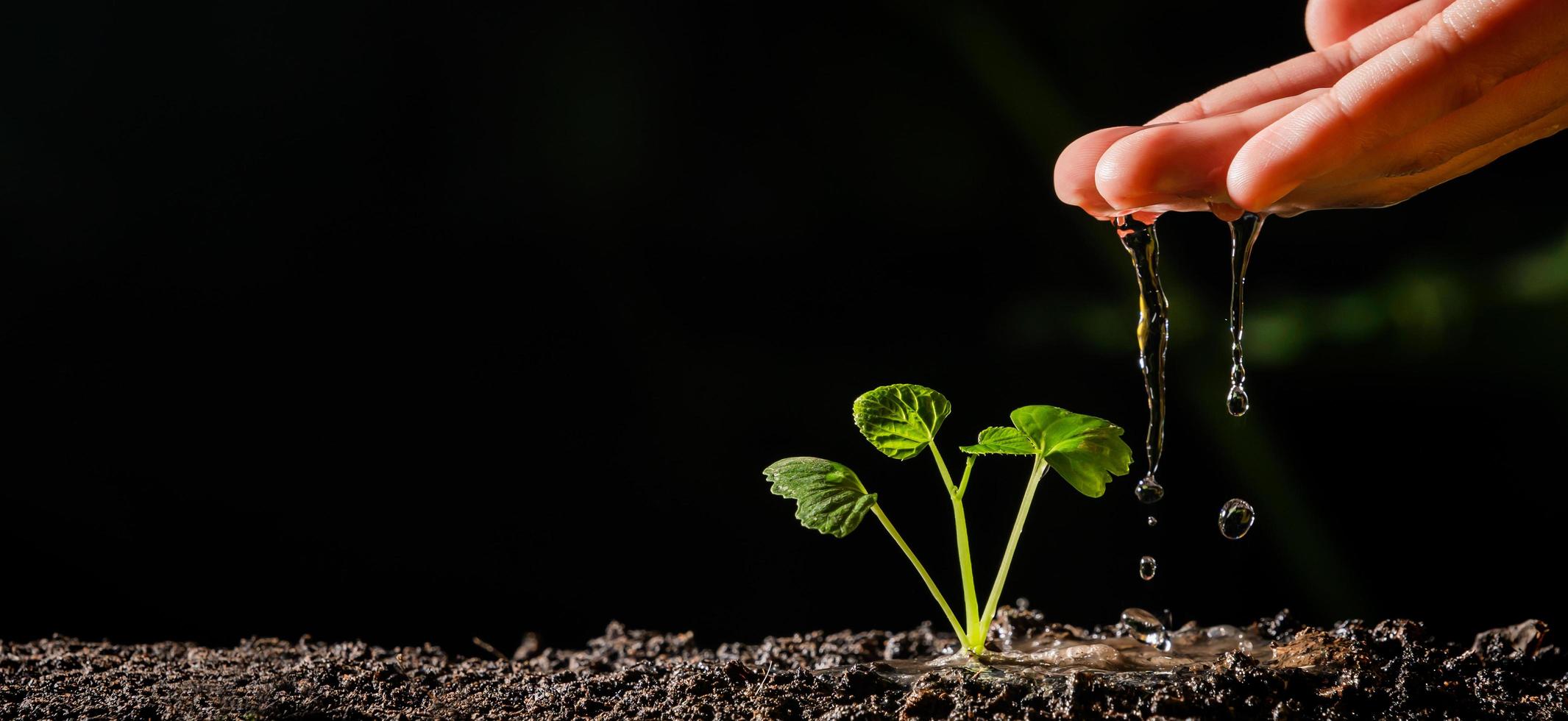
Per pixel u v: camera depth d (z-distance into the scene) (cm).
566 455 170
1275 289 161
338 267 170
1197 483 151
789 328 180
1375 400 147
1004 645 77
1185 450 153
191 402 159
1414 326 140
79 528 146
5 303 152
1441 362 141
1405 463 146
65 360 154
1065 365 164
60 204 158
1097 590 147
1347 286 158
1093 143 71
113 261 160
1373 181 71
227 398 161
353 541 157
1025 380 165
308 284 169
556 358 175
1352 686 70
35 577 141
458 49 175
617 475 170
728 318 180
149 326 159
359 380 167
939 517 157
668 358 177
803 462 74
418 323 172
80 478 149
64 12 158
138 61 162
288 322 166
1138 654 74
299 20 169
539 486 167
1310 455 149
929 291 181
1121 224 72
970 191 180
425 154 175
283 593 149
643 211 181
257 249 167
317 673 73
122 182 161
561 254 179
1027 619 78
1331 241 160
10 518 143
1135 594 146
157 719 70
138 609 142
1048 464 74
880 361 175
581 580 157
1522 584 139
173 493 153
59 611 139
